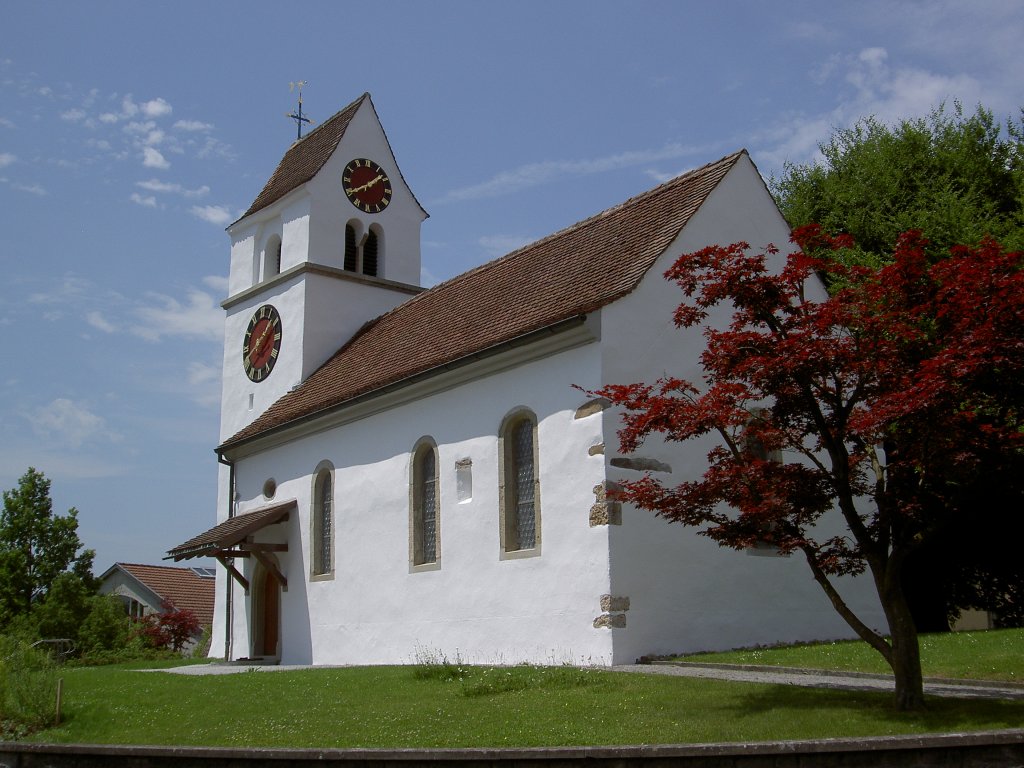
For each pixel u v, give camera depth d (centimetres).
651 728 1044
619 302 1748
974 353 977
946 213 2392
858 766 796
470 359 1938
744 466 1131
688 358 1825
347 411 2345
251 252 3162
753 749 805
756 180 2023
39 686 1450
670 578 1717
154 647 3453
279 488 2625
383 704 1345
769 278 1153
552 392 1798
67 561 3366
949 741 793
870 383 1114
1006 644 1447
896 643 1080
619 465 1689
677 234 1844
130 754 990
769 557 1880
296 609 2475
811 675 1373
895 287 1110
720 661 1528
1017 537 2269
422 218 3206
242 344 3117
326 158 3002
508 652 1814
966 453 1063
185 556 2573
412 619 2072
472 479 1956
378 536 2214
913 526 1167
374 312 3012
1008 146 2681
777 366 1084
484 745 1024
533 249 2366
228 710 1414
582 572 1689
